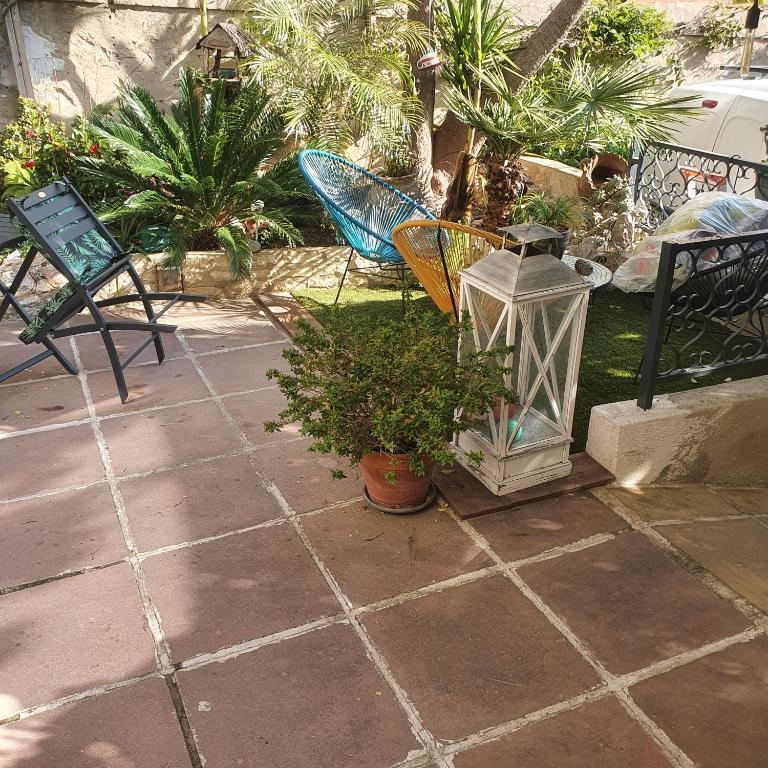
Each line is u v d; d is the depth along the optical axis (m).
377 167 8.15
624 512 3.43
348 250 6.29
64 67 7.35
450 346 3.38
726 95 7.07
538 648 2.67
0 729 2.32
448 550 3.16
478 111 5.94
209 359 4.96
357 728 2.35
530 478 3.51
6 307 4.68
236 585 2.95
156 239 6.23
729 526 3.44
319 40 6.58
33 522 3.31
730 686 2.52
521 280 3.11
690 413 3.64
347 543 3.19
